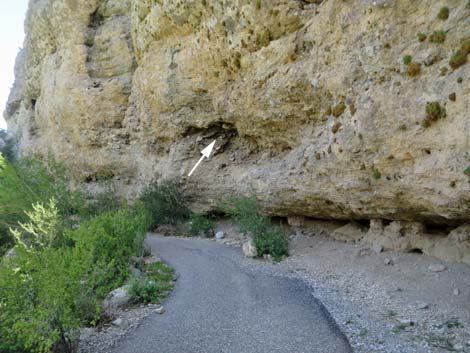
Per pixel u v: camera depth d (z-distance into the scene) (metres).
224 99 17.03
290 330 7.81
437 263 10.27
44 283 6.56
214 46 16.31
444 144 8.41
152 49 20.92
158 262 13.54
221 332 7.90
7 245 16.86
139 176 25.41
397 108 9.38
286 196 14.66
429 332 7.38
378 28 9.72
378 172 10.38
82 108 26.58
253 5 13.56
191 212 21.70
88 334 8.16
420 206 9.93
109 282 11.00
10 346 6.51
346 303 9.12
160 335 7.91
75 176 29.36
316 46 12.18
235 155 19.45
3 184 17.64
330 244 14.05
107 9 26.62
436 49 8.50
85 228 12.17
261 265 12.94
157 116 21.97
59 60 29.66
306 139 13.66
